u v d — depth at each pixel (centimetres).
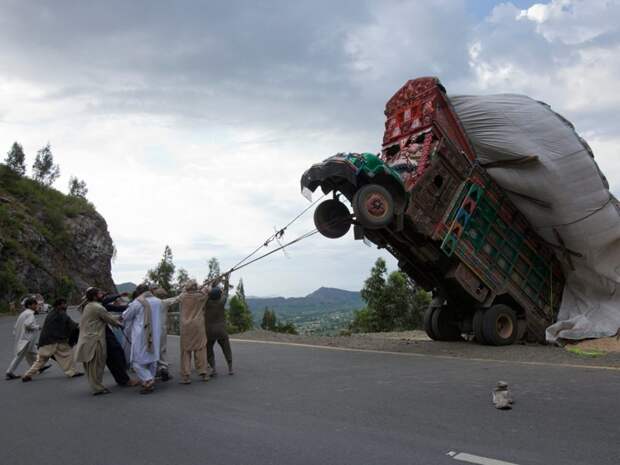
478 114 1266
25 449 536
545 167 1226
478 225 1290
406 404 674
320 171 1172
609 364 938
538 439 511
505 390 645
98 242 8456
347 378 890
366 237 1322
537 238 1380
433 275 1408
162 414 669
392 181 1188
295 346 1456
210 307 953
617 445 489
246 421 616
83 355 819
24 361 1308
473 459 459
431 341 1495
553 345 1298
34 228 6731
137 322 834
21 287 5159
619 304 1344
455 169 1255
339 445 512
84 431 601
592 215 1252
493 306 1311
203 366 906
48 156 9644
